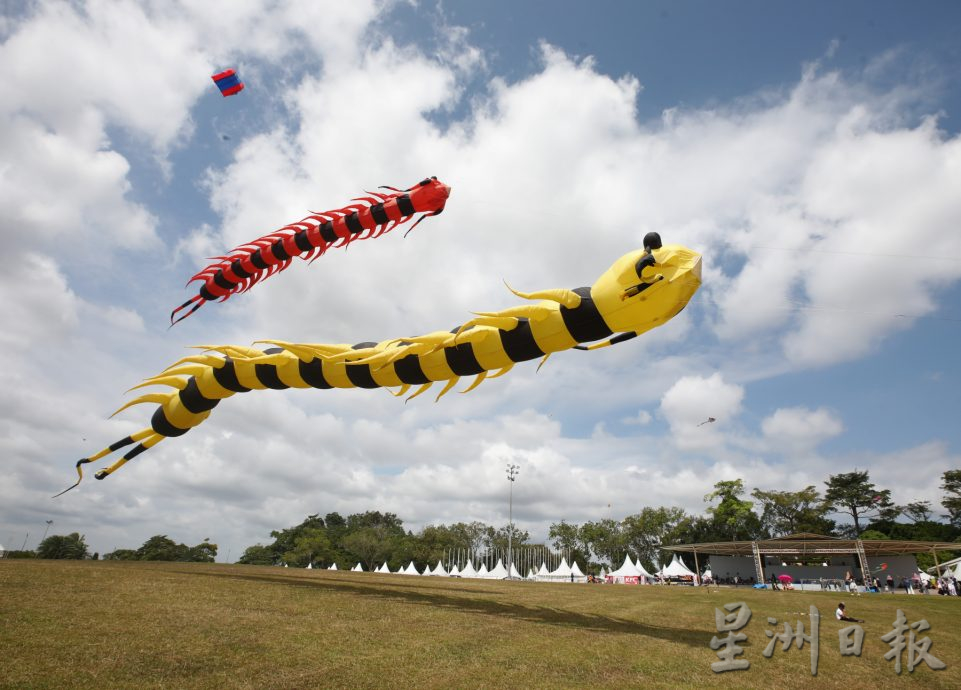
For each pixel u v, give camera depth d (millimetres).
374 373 17141
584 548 109438
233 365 20219
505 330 14719
